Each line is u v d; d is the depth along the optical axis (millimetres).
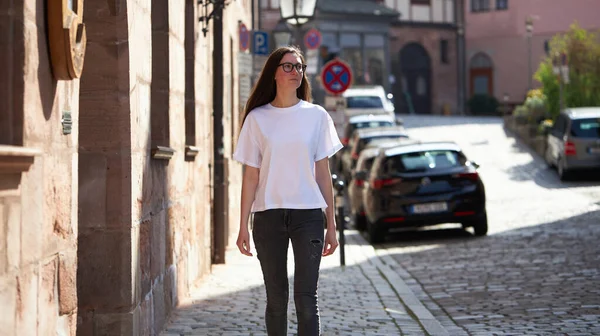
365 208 25234
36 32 6387
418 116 88562
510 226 26438
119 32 9547
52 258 6777
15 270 5859
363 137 43312
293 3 25969
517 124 59875
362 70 87875
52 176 6789
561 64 51688
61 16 6641
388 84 90188
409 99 98188
